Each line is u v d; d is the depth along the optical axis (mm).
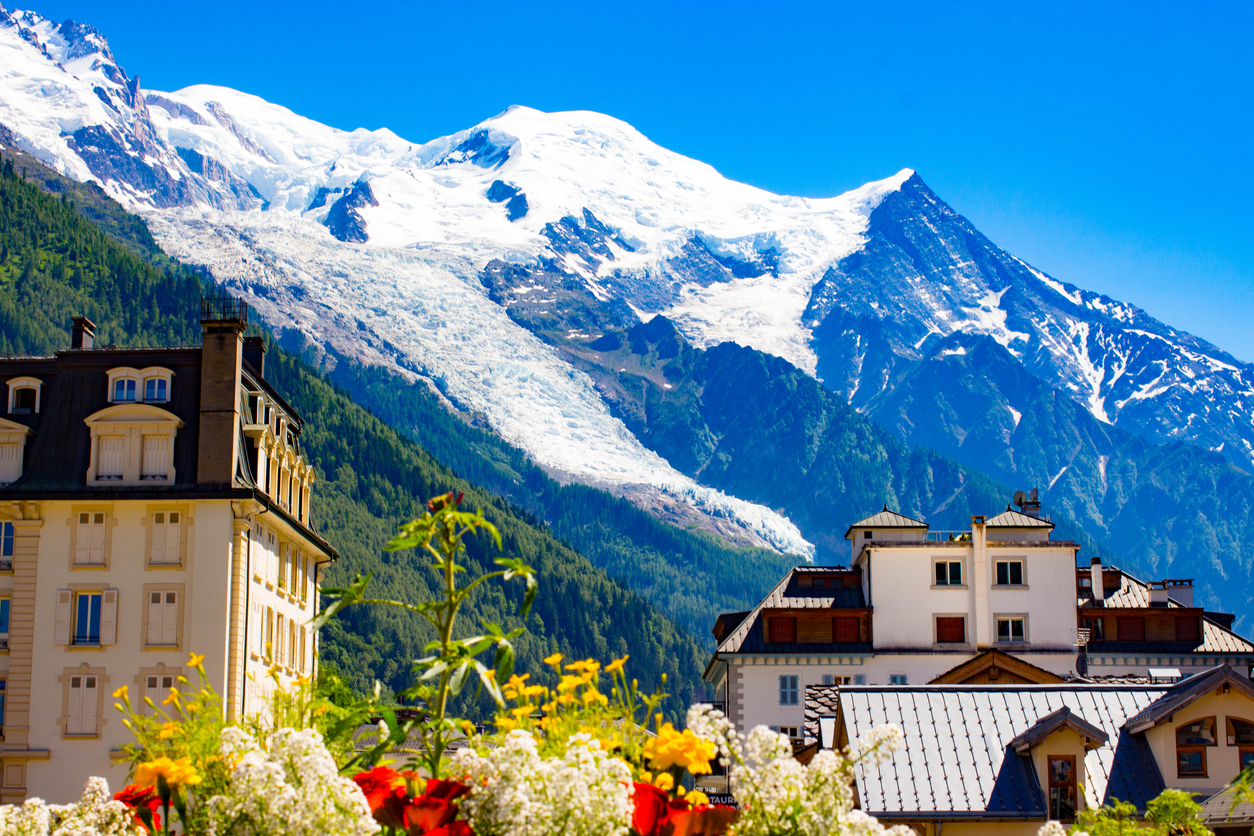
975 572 82562
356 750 11078
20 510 60188
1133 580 89312
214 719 11312
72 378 63312
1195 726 39969
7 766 57969
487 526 10438
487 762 8750
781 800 8805
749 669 83000
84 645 58969
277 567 67438
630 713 10531
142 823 9625
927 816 38406
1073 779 39281
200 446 61250
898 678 82062
